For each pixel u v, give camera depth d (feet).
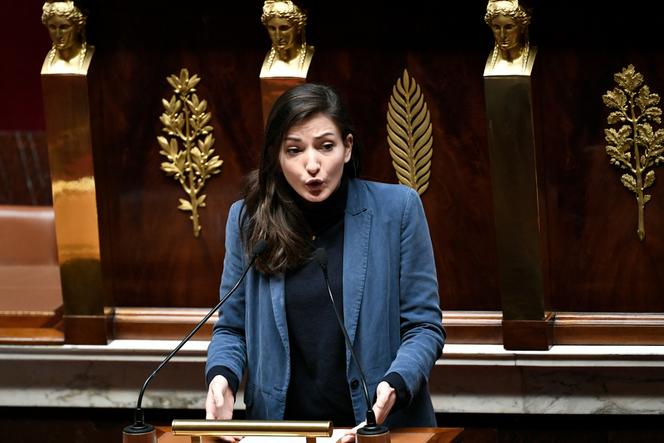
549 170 45.11
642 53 43.83
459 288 46.32
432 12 44.96
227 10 46.47
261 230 33.06
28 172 78.23
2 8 79.00
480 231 45.88
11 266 57.98
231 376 32.86
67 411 49.39
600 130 44.57
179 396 47.91
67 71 45.91
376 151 46.11
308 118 31.94
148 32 46.98
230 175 47.50
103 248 47.70
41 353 48.24
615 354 44.19
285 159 32.27
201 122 47.24
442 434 30.99
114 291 48.67
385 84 45.70
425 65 45.34
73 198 46.85
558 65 44.47
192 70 47.03
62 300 49.90
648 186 44.45
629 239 44.93
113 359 47.80
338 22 45.60
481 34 44.75
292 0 44.57
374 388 32.86
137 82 47.29
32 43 79.56
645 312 45.16
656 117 44.06
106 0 46.83
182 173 47.65
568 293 45.68
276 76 44.62
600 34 44.01
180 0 46.57
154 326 48.01
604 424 45.88
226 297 32.14
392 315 33.55
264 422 28.76
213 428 28.89
